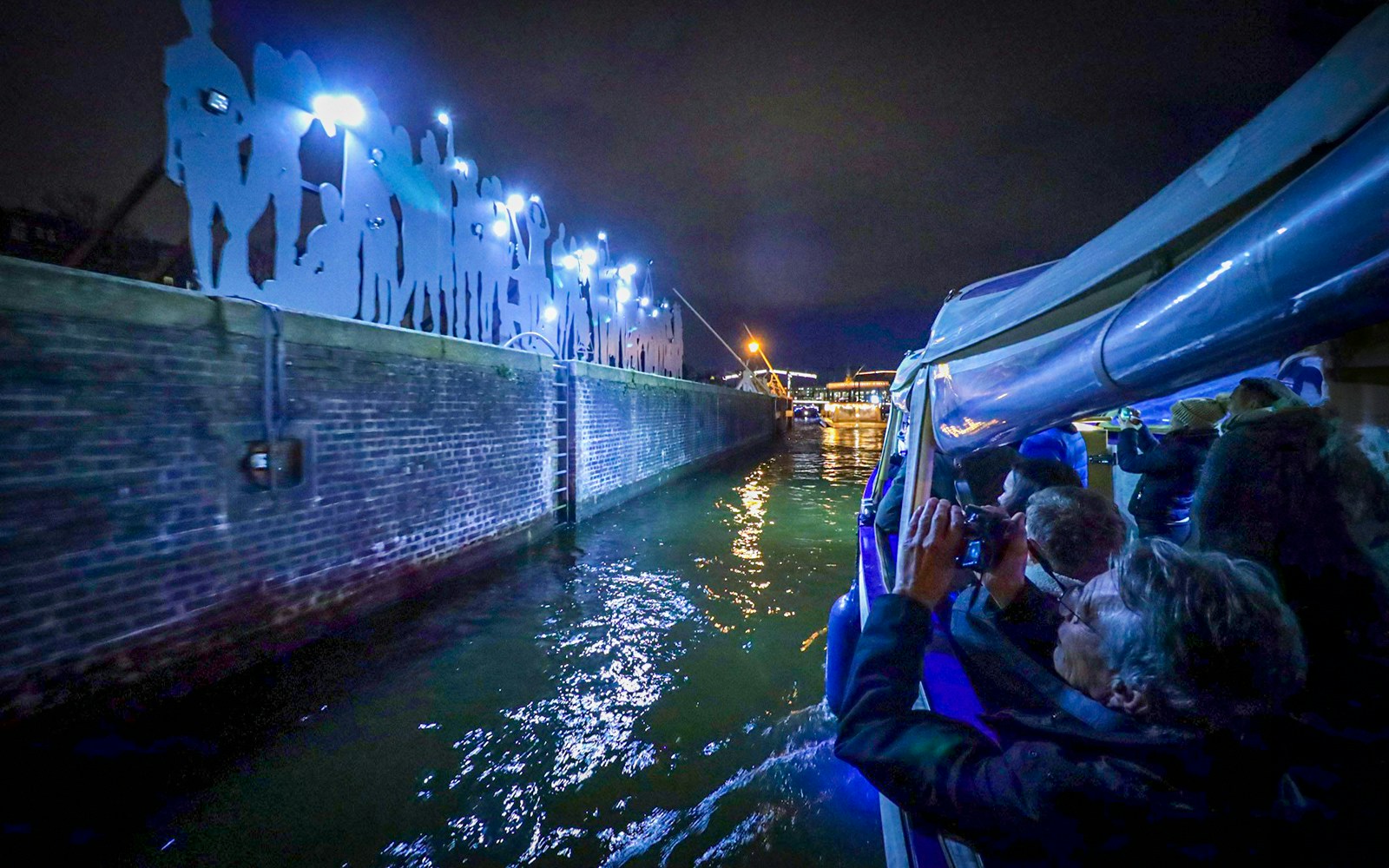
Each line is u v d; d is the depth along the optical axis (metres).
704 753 3.22
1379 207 0.71
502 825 2.66
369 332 5.28
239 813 2.71
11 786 2.82
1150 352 1.07
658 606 5.60
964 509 1.28
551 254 9.91
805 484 14.33
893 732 0.99
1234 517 1.22
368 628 4.98
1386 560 1.06
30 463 3.02
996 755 0.95
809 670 4.22
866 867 2.44
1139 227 1.10
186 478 3.75
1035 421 1.54
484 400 7.05
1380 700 0.89
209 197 4.23
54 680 3.09
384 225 6.00
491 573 6.69
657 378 13.58
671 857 2.49
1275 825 0.77
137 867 2.38
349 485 5.05
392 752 3.21
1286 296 0.83
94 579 3.27
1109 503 1.43
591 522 9.65
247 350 4.16
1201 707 0.79
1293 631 0.81
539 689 3.93
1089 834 0.83
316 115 5.06
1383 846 0.76
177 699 3.67
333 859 2.45
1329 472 1.12
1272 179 0.84
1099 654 0.93
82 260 5.13
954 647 1.72
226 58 4.30
